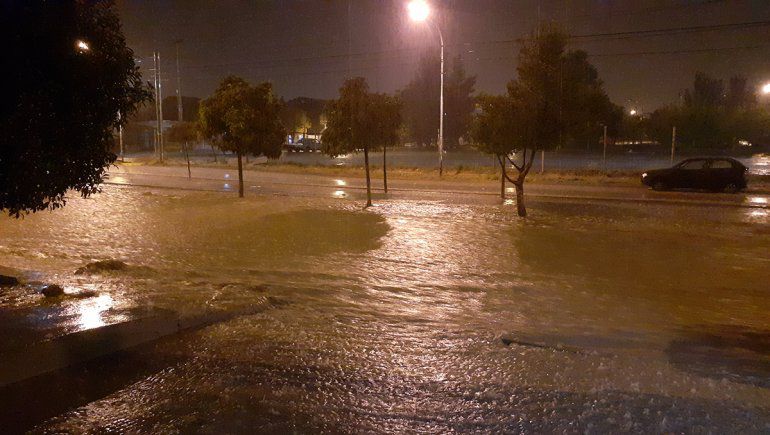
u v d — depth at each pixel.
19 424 4.66
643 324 8.08
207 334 7.06
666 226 17.02
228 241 15.02
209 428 4.55
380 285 10.38
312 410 4.89
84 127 6.83
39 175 6.52
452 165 50.34
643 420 4.63
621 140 79.31
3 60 5.93
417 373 5.78
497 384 5.48
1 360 5.57
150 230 16.78
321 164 49.84
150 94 7.44
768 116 71.56
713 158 27.97
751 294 9.91
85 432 4.53
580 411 4.83
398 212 19.95
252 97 22.80
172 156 70.12
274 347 6.59
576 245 14.19
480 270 11.66
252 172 43.66
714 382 5.54
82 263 12.42
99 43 6.79
